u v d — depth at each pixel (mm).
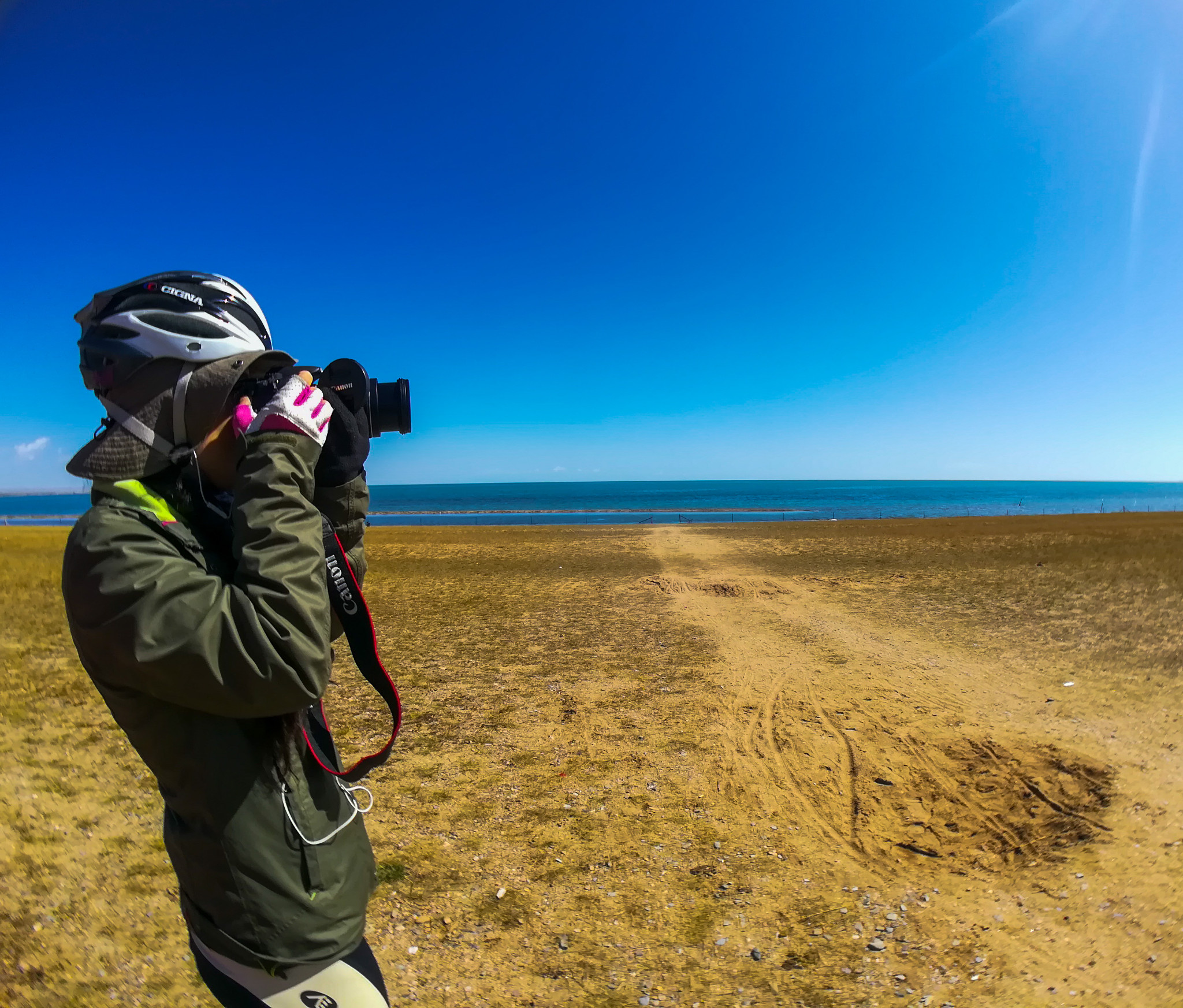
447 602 12391
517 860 3695
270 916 1113
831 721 5719
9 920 2988
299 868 1149
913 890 3332
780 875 3525
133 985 2611
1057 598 10969
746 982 2721
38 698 6145
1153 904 3053
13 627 9172
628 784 4645
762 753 5133
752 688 6758
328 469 1258
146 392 1063
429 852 3771
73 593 999
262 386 1195
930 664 7414
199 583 1007
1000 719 5574
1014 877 3391
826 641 8734
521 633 9672
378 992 1284
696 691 6719
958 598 11500
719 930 3076
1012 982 2631
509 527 37750
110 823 3908
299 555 1059
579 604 12086
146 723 1059
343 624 1243
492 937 3041
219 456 1177
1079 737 5082
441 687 6980
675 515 60000
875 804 4270
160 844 3684
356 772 1366
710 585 13820
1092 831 3742
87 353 1100
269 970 1136
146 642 954
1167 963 2662
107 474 1031
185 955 2797
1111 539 21547
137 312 1063
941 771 4668
